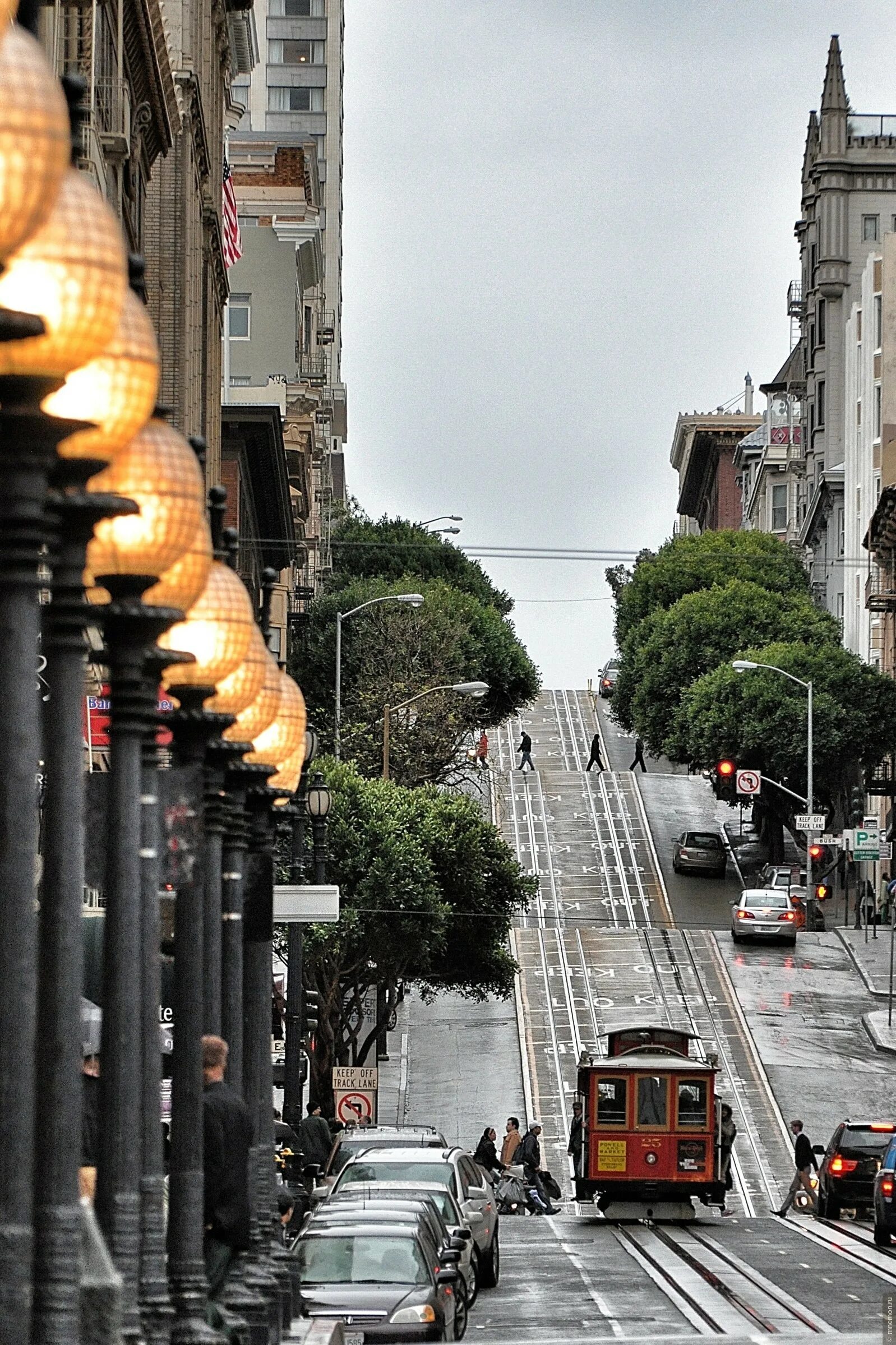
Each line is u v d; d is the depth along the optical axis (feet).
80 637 90.48
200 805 116.37
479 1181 289.74
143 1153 109.70
